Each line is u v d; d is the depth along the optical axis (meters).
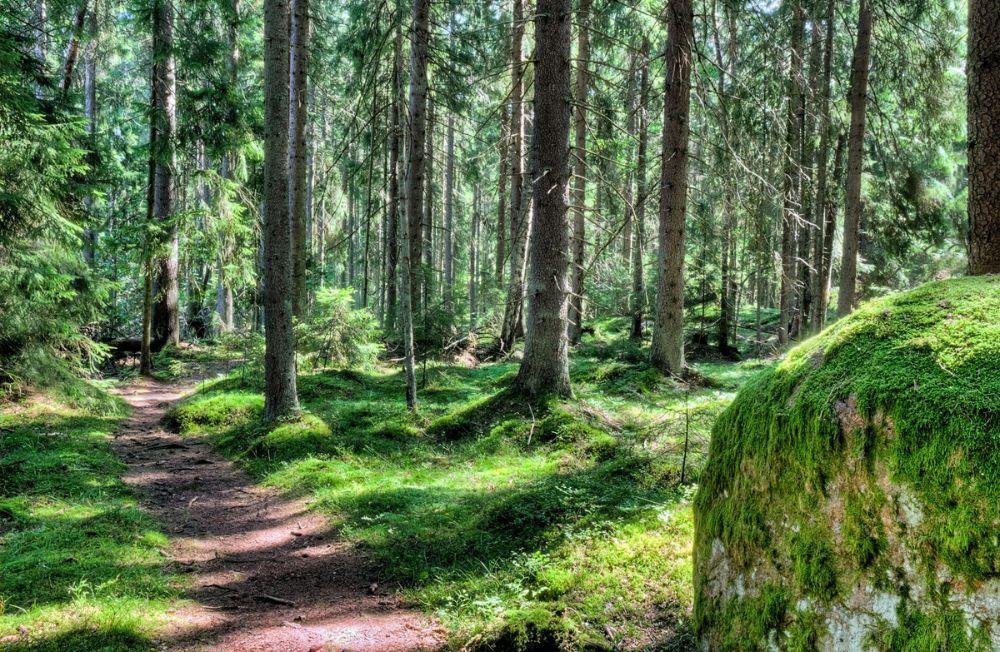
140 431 10.66
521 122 17.28
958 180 22.78
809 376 2.71
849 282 13.16
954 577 1.99
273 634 4.07
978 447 2.00
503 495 6.09
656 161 13.61
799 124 15.02
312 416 9.81
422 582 4.78
